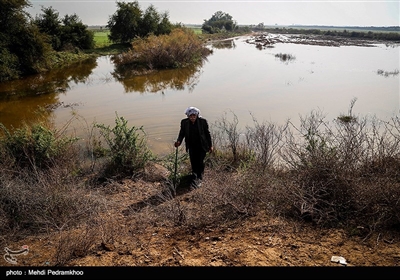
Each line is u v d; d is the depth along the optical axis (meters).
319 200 4.35
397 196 3.96
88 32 41.00
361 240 3.64
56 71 25.69
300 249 3.53
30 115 12.48
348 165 4.65
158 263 3.37
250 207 4.56
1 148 6.30
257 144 7.07
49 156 6.48
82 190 5.23
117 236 4.04
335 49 43.50
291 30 114.44
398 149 5.40
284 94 15.23
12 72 21.92
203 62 29.12
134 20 44.84
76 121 11.48
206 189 4.99
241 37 82.31
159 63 26.23
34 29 24.25
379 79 18.88
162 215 4.58
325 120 10.57
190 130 5.91
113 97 15.73
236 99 14.48
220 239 3.86
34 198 4.62
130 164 6.70
